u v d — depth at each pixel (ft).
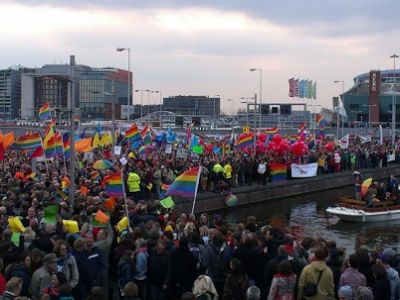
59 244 39.27
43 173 99.55
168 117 516.32
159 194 109.50
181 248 43.60
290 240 46.06
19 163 117.91
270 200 149.28
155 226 48.49
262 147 160.76
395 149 231.71
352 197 157.89
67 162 123.95
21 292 36.14
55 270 36.40
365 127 428.97
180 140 196.85
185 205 116.57
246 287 39.06
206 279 39.42
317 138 234.99
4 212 52.54
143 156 141.28
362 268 40.11
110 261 45.96
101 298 31.42
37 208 58.65
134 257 43.34
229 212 132.67
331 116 457.27
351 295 35.50
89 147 127.95
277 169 155.53
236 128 378.73
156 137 169.48
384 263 40.70
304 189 164.35
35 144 97.30
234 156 146.72
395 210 126.72
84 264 41.57
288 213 136.87
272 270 40.93
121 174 62.44
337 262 41.88
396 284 40.06
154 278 43.27
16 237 43.70
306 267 37.50
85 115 568.00
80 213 58.23
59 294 34.27
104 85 573.33
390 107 510.17
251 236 44.21
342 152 191.62
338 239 107.96
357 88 552.00
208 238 46.65
